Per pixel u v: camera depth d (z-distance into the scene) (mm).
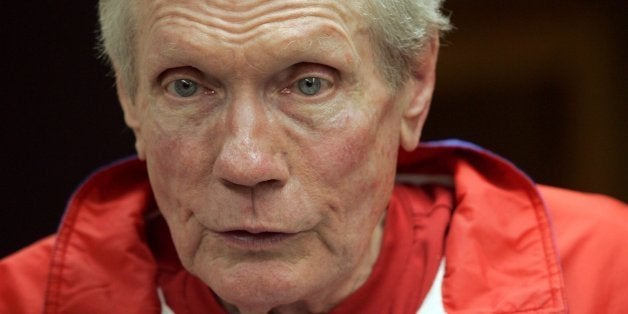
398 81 1816
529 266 2018
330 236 1751
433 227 2053
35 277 2188
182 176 1732
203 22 1638
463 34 3896
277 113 1680
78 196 2135
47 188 3473
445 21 1970
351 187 1749
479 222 2047
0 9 3338
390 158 1842
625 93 3807
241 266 1726
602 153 3848
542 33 3854
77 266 2082
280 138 1677
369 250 1967
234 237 1721
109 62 2059
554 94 3883
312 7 1649
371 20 1729
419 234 2043
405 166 2225
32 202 3477
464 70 3928
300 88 1688
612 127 3834
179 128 1719
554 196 2270
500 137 3939
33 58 3395
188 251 1783
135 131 1907
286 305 1912
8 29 3359
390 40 1771
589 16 3805
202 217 1728
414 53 1850
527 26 3861
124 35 1800
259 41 1626
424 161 2215
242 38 1629
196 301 1987
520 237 2057
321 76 1686
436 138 3971
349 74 1703
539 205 2072
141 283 2039
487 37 3889
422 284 1974
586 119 3863
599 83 3828
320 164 1703
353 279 1948
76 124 3449
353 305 1942
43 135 3443
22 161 3451
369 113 1746
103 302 2039
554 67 3869
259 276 1721
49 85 3420
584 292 2047
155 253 2125
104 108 3438
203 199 1722
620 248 2115
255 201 1684
